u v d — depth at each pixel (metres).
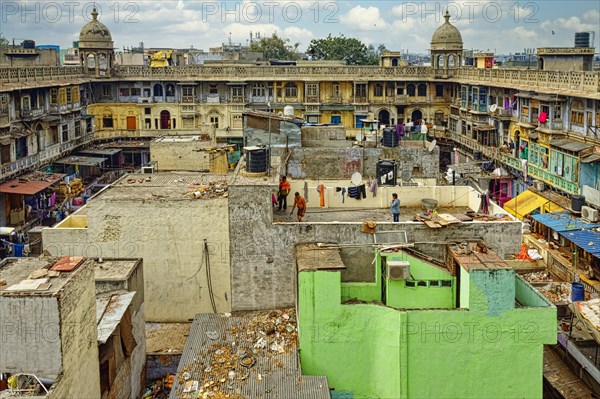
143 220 25.73
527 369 19.61
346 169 34.34
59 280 15.82
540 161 45.75
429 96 67.62
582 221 32.72
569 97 42.59
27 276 16.67
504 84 51.88
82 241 25.94
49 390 14.44
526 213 40.19
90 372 17.08
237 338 21.53
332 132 37.03
